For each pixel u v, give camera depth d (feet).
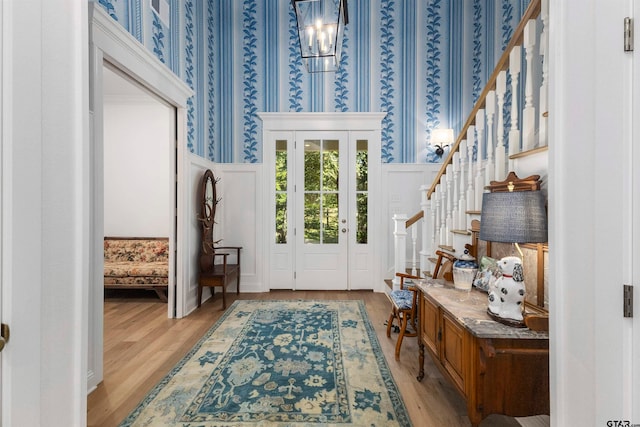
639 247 2.26
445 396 5.97
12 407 2.21
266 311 10.85
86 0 2.81
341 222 13.66
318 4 7.05
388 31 13.42
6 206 2.21
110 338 8.65
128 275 12.32
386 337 8.72
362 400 5.82
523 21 5.96
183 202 10.45
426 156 13.46
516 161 6.09
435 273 7.90
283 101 13.55
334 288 13.71
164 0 9.21
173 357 7.52
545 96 5.33
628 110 2.31
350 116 13.33
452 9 13.30
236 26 13.51
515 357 4.32
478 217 7.54
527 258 5.43
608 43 2.44
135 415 5.39
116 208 15.65
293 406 5.64
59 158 2.58
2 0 2.18
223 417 5.34
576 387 2.77
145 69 7.98
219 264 13.10
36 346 2.36
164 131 15.58
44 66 2.44
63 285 2.62
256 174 13.50
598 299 2.53
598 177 2.53
